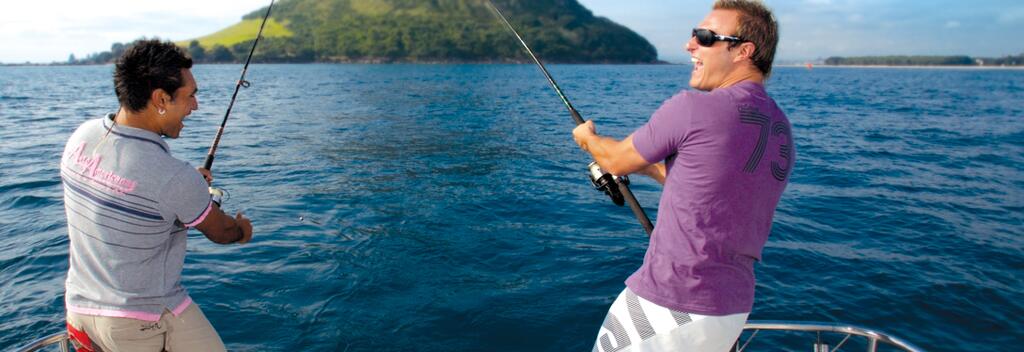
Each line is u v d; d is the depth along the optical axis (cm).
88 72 8538
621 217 667
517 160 1024
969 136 1405
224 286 462
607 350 186
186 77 185
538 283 482
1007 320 440
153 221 181
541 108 2130
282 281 474
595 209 698
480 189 791
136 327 185
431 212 671
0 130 1377
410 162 995
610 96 2894
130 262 182
